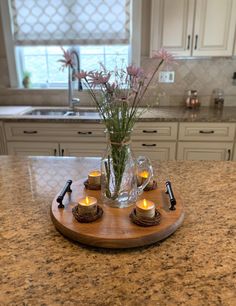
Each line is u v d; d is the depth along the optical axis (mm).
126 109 593
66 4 1965
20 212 665
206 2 1701
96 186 729
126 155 636
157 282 451
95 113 2018
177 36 1784
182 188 782
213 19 1730
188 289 438
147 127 1733
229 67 2031
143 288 440
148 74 590
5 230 595
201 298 421
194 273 470
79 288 442
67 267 488
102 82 566
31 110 2023
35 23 2031
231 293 430
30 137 1808
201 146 1760
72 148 1815
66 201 669
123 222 580
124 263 497
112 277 463
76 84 2088
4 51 2119
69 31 2025
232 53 1785
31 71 2209
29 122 1766
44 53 2178
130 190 654
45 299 423
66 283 452
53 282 455
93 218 582
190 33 1767
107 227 562
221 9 1710
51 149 1830
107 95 583
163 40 1796
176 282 451
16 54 2143
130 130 619
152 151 1788
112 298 423
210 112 1867
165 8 1735
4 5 2012
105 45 2045
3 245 546
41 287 445
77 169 916
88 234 539
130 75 576
